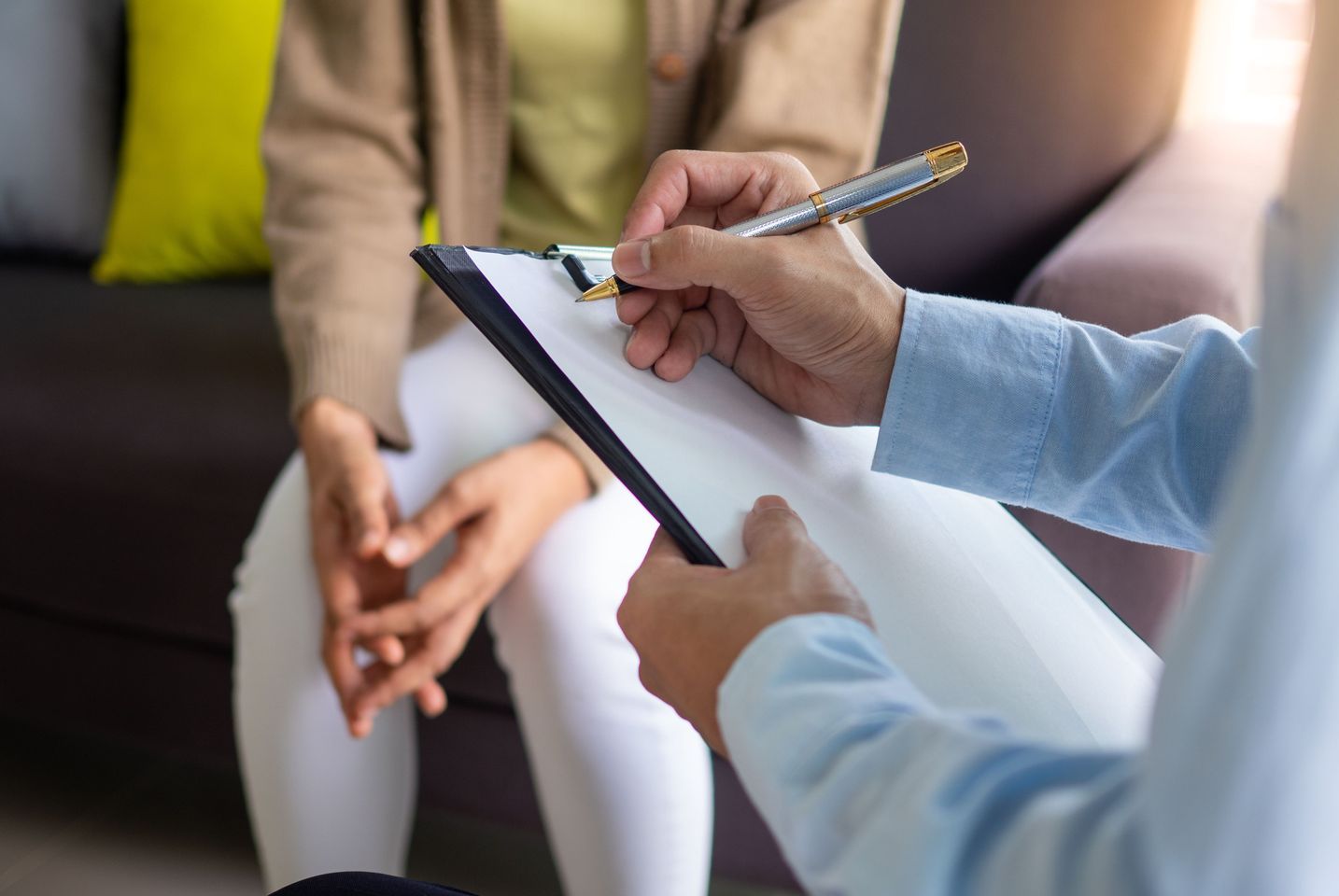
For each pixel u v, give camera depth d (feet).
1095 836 0.72
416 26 3.59
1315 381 0.63
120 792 4.51
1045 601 1.61
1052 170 4.37
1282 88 4.97
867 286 1.75
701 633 1.20
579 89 3.64
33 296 4.72
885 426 1.78
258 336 4.37
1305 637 0.64
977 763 0.82
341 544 2.95
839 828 0.89
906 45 4.38
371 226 3.43
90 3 5.08
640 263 1.64
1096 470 1.78
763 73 3.38
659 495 1.50
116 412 3.91
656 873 2.93
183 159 4.79
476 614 2.96
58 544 3.91
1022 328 1.81
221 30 4.75
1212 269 3.08
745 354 1.84
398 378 3.25
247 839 4.28
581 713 2.88
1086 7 4.25
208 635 3.82
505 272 1.64
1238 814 0.64
